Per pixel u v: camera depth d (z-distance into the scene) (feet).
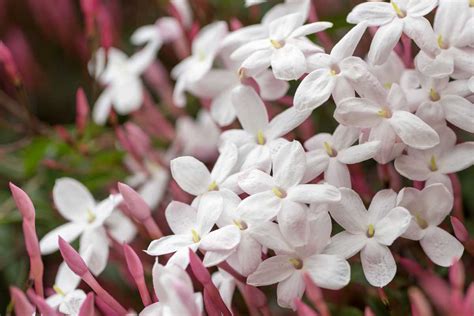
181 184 1.05
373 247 1.01
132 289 1.26
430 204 1.02
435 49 1.03
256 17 1.35
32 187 1.34
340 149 1.04
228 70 1.18
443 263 1.01
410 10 1.05
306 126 1.16
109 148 1.38
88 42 1.34
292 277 1.00
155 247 1.03
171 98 1.42
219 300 1.01
